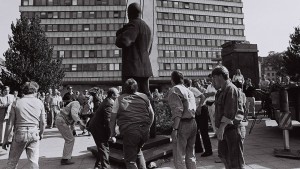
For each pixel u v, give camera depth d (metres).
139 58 6.21
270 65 95.06
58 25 64.69
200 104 6.08
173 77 4.57
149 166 5.50
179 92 4.33
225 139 3.68
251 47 15.30
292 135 9.06
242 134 4.27
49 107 15.56
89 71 64.12
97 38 65.00
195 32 75.00
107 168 5.25
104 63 64.44
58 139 10.44
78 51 64.50
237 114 3.64
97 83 63.47
